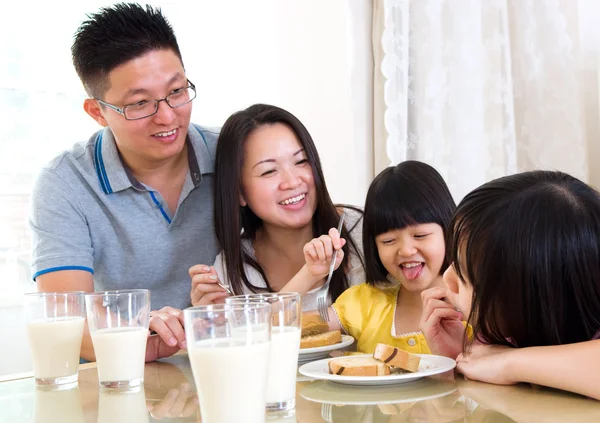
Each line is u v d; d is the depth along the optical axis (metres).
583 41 2.21
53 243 1.67
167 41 1.58
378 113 2.40
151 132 1.59
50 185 1.72
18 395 1.00
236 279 1.73
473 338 0.97
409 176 1.55
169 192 1.78
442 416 0.74
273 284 1.80
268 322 0.74
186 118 1.63
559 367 0.82
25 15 2.78
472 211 0.96
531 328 0.91
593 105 2.20
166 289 1.80
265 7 3.08
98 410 0.86
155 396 0.93
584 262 0.88
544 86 2.20
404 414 0.76
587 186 0.93
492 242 0.91
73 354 1.07
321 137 2.94
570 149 2.15
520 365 0.85
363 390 0.91
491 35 2.26
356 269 1.76
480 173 2.28
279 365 0.82
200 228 1.80
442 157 2.31
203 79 3.14
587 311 0.89
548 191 0.90
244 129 1.68
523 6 2.22
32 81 2.79
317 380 1.01
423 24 2.30
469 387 0.88
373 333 1.57
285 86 3.05
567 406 0.76
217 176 1.73
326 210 1.73
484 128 2.28
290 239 1.76
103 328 1.01
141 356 1.02
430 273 1.52
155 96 1.56
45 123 2.82
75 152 1.79
